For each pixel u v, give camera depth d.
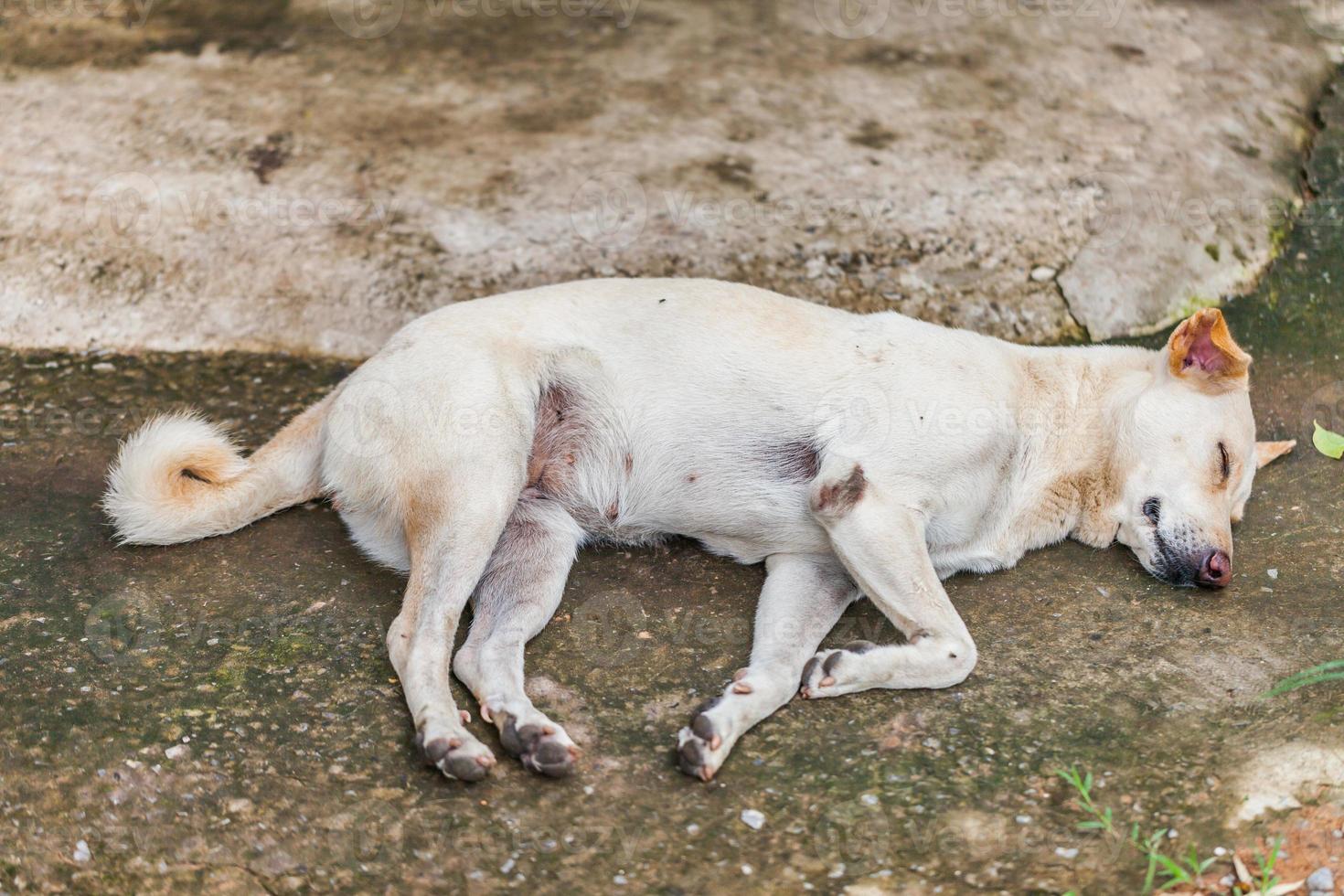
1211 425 3.65
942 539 3.61
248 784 2.88
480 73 5.99
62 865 2.67
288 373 4.59
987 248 5.00
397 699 3.16
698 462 3.60
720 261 4.88
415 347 3.55
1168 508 3.63
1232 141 5.62
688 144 5.47
